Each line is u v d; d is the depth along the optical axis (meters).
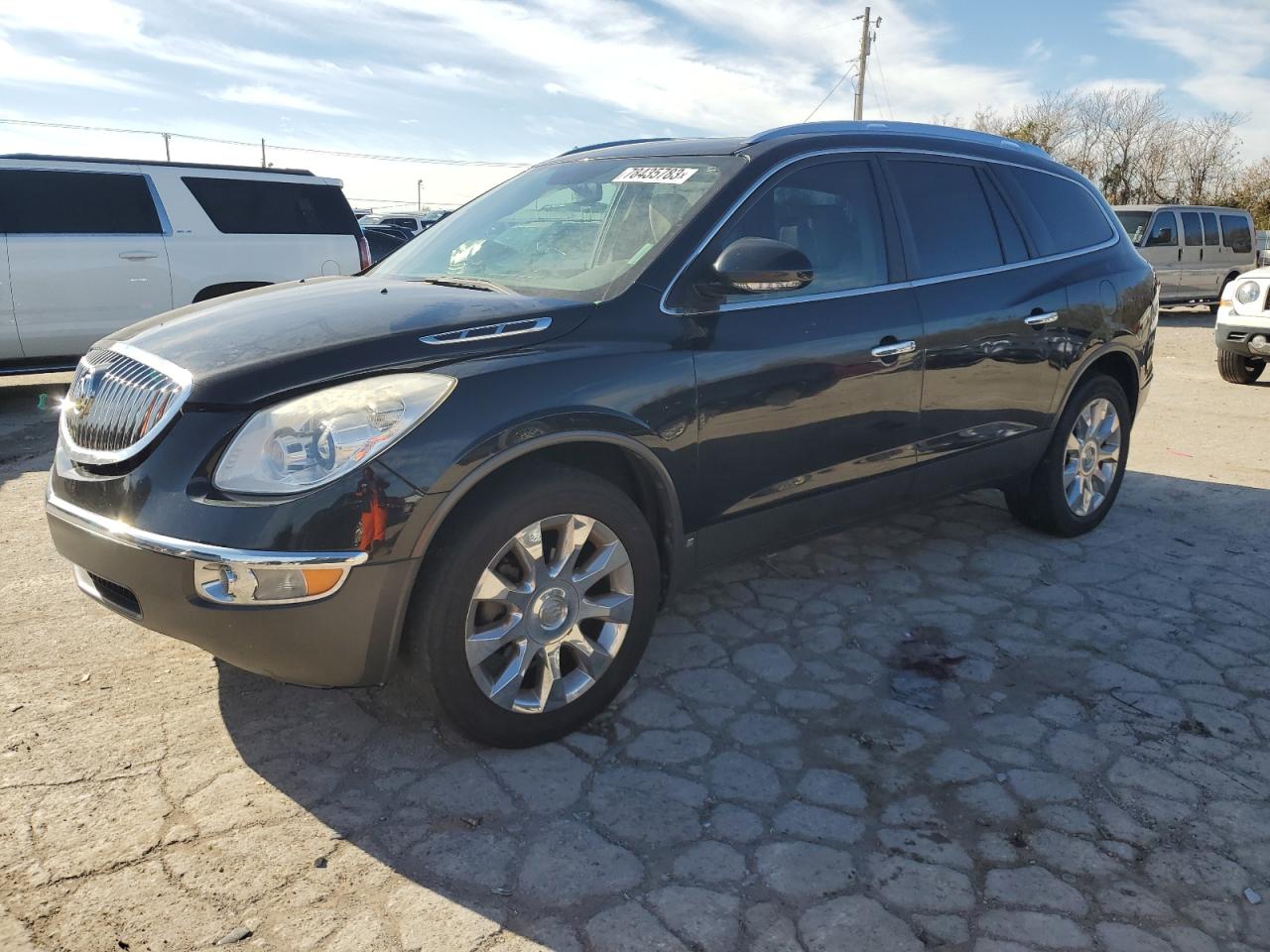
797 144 3.62
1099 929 2.22
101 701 3.10
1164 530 5.02
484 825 2.54
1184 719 3.15
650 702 3.19
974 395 4.03
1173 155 50.06
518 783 2.72
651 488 3.12
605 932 2.18
